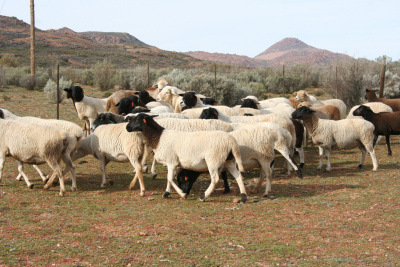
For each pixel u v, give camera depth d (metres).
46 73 40.78
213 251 6.38
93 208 8.70
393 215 8.20
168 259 6.05
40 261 5.93
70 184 10.93
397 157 15.01
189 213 8.43
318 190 10.35
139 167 9.99
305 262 5.98
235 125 11.51
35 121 11.01
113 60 87.31
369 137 12.60
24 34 117.31
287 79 40.28
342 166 13.58
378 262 5.96
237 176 9.25
